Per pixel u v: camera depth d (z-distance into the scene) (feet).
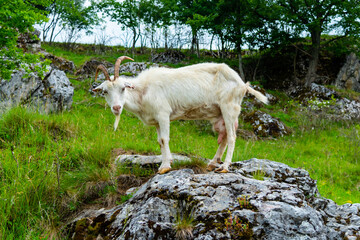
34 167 17.94
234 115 15.97
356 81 72.64
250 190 13.55
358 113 56.95
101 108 43.45
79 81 53.83
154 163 19.85
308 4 66.08
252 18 69.10
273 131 45.14
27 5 28.14
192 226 11.90
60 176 18.13
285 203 12.54
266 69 78.54
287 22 65.92
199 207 12.48
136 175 18.76
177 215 12.69
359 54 68.18
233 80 16.11
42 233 14.14
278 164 18.30
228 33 75.00
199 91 15.98
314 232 11.76
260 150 36.63
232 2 77.00
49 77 36.50
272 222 11.66
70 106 38.88
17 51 28.19
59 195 16.56
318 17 67.00
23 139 22.08
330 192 26.35
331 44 72.49
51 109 33.45
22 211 14.80
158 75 16.26
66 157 19.88
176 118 16.58
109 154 20.97
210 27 79.10
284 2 67.46
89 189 17.17
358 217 13.79
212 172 16.15
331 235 12.46
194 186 13.62
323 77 74.08
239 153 31.17
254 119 46.62
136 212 13.07
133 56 87.30
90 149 21.17
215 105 16.34
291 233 11.60
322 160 35.65
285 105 58.95
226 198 12.94
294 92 67.92
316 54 69.31
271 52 76.07
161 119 15.72
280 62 78.38
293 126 49.39
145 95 15.96
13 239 13.44
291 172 17.53
